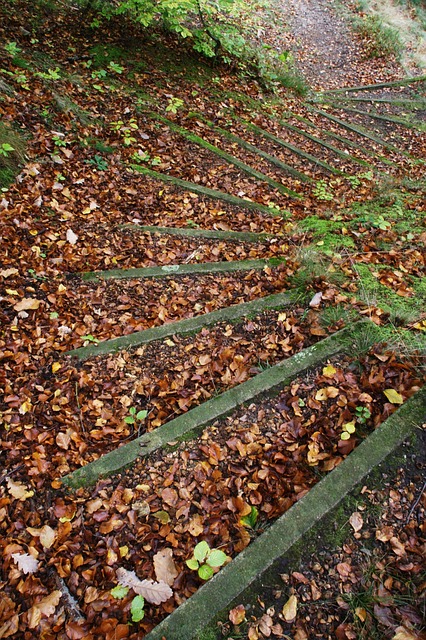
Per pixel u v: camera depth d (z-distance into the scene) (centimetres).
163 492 227
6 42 579
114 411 271
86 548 209
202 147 560
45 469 235
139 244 402
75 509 219
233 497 221
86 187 446
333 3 1237
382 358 262
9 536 208
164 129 565
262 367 287
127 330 321
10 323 303
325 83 957
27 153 434
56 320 317
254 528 212
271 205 496
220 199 481
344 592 184
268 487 227
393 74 1003
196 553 196
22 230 371
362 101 877
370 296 314
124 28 724
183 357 300
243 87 761
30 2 689
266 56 887
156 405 275
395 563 190
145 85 645
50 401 269
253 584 184
